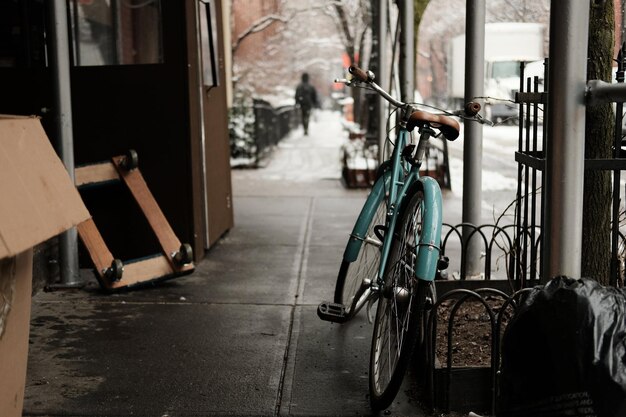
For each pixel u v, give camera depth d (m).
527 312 2.29
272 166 15.26
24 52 5.92
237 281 5.72
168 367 3.96
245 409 3.45
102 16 6.29
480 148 5.01
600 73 3.77
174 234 5.70
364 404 3.51
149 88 6.00
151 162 6.07
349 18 18.11
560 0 2.62
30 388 3.67
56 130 5.35
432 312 3.34
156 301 5.17
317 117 43.66
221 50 7.20
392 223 3.69
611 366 2.07
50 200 2.31
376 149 11.27
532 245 3.98
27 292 2.46
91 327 4.61
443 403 3.34
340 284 4.57
